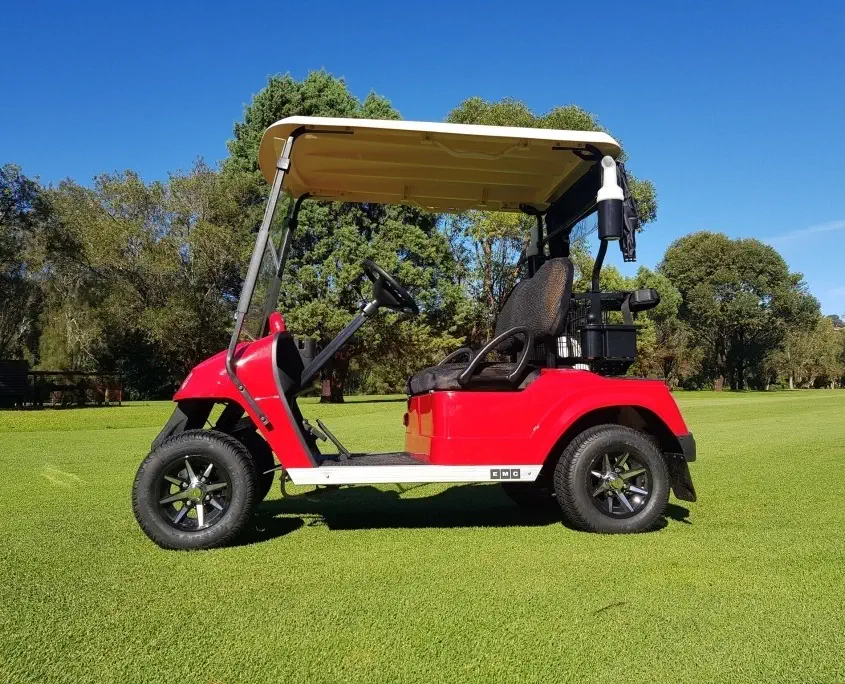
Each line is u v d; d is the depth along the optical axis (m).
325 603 2.48
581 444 3.62
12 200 25.20
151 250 26.80
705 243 43.47
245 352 3.52
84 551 3.29
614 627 2.23
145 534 3.51
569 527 3.78
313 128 3.54
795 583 2.68
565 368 3.84
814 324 46.88
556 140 3.65
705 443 7.77
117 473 6.04
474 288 23.59
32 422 12.48
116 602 2.52
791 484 5.02
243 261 26.56
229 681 1.88
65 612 2.41
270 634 2.19
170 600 2.53
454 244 23.64
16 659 2.03
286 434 3.47
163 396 33.78
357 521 4.01
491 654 2.03
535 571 2.87
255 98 26.55
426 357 23.81
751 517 3.95
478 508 4.45
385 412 15.20
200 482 3.38
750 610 2.38
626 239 3.62
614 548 3.26
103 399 23.61
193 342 27.88
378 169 4.15
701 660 1.98
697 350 42.81
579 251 4.38
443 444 3.54
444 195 4.58
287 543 3.43
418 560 3.06
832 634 2.17
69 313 32.69
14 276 31.00
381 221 23.30
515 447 3.58
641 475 3.67
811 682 1.85
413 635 2.18
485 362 3.87
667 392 3.78
